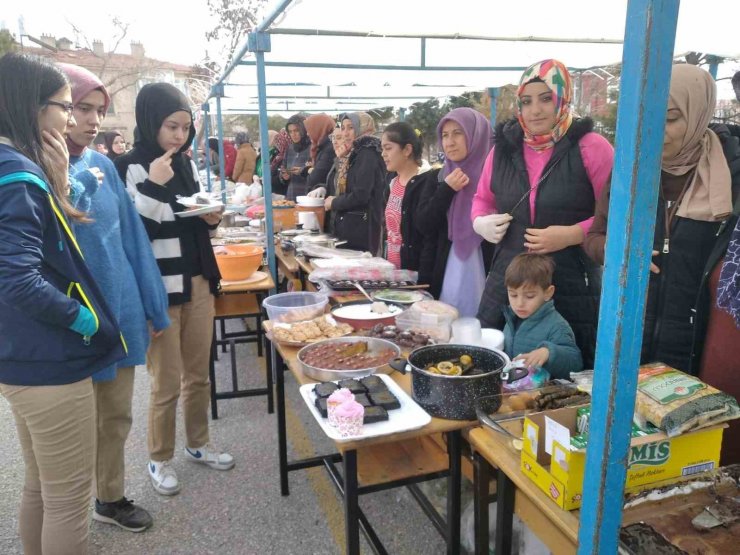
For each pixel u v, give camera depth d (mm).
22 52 1448
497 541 1345
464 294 2639
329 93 6660
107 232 1853
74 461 1582
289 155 6348
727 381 1465
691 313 1549
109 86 22531
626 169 756
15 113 1396
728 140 1556
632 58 723
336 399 1404
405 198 2936
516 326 1961
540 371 1641
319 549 2125
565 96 1975
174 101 2219
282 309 2305
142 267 2068
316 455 2812
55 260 1454
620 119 756
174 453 2803
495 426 1316
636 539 993
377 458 1763
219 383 3803
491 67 4266
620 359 821
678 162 1544
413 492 2059
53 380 1486
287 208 4750
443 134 2648
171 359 2381
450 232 2674
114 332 1583
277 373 2336
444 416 1425
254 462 2756
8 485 2615
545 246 1953
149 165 2287
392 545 2117
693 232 1526
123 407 2119
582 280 2012
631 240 771
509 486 1298
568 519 1055
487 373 1391
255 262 3221
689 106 1466
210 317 2543
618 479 884
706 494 1113
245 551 2125
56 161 1488
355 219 3633
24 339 1441
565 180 2000
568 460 1062
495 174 2229
